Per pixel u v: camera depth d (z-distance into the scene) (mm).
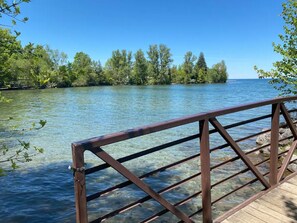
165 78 82625
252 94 43750
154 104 28500
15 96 38500
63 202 5527
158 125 1921
